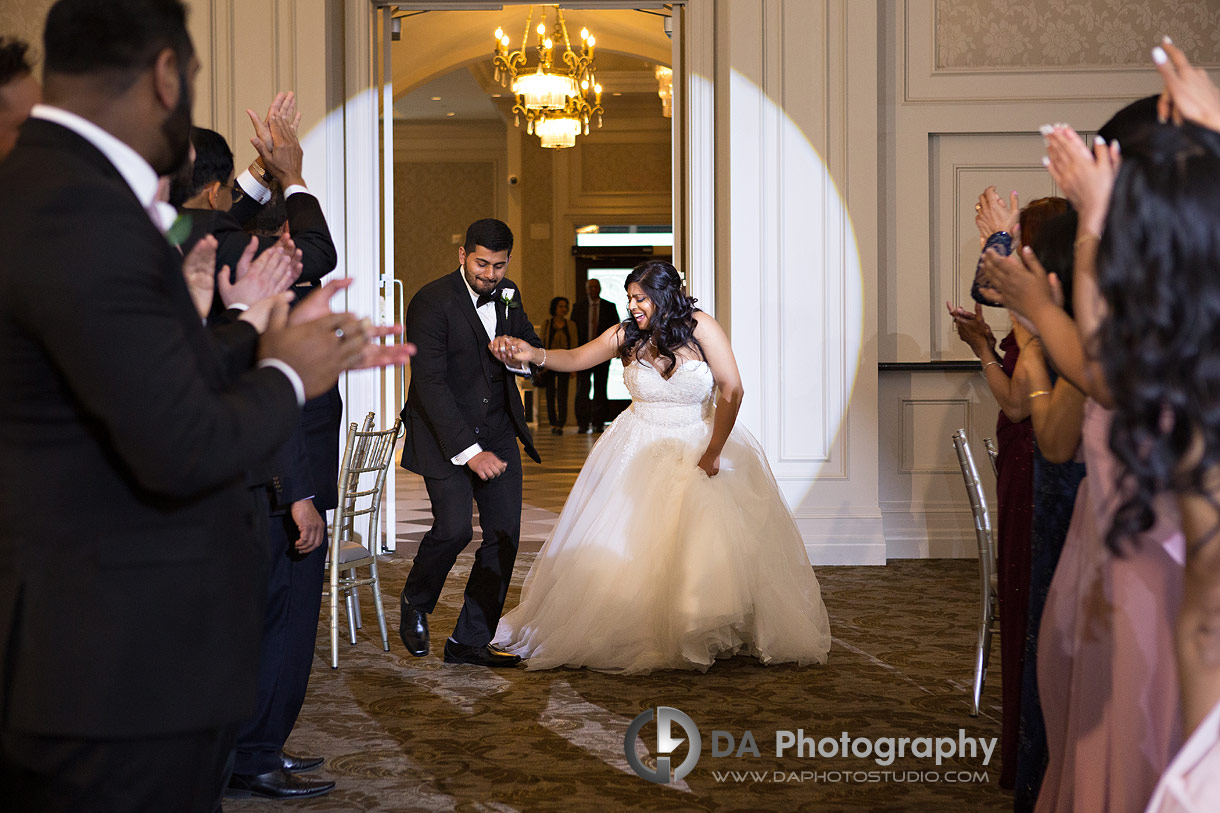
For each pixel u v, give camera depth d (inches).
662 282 153.9
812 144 233.9
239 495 55.7
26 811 50.8
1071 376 64.6
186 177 79.2
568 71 390.0
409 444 149.6
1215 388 47.9
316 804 101.3
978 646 127.6
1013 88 239.8
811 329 234.8
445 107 596.7
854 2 232.7
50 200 46.6
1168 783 50.9
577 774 109.3
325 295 57.0
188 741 52.2
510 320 152.4
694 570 144.5
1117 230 50.3
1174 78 58.9
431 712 130.5
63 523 48.7
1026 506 101.9
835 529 233.3
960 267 242.7
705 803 101.7
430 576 152.3
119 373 45.4
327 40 234.7
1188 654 50.9
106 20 50.2
